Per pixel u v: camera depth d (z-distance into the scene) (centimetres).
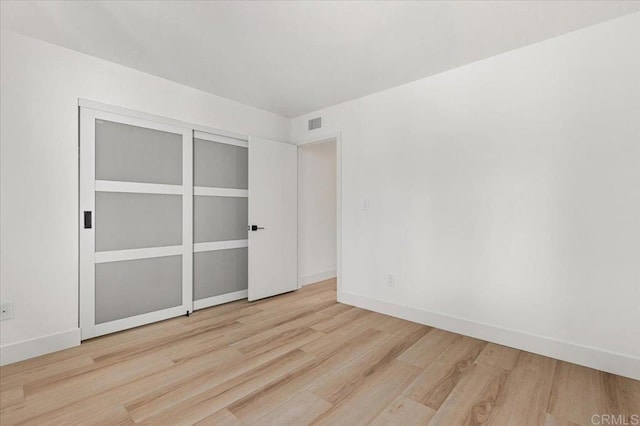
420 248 292
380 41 228
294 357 224
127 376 198
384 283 319
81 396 177
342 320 300
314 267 452
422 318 290
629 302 196
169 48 239
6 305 215
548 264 224
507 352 231
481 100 255
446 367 210
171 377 197
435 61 257
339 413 163
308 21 204
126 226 275
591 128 207
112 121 265
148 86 284
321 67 269
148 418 158
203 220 333
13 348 216
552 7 188
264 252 371
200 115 322
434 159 282
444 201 276
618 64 198
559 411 164
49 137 232
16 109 219
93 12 195
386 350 235
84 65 248
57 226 237
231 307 340
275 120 398
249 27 211
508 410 165
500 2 184
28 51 223
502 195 244
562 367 208
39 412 163
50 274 233
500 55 245
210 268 339
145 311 287
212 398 176
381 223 321
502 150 244
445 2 184
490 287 251
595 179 206
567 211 216
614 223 200
